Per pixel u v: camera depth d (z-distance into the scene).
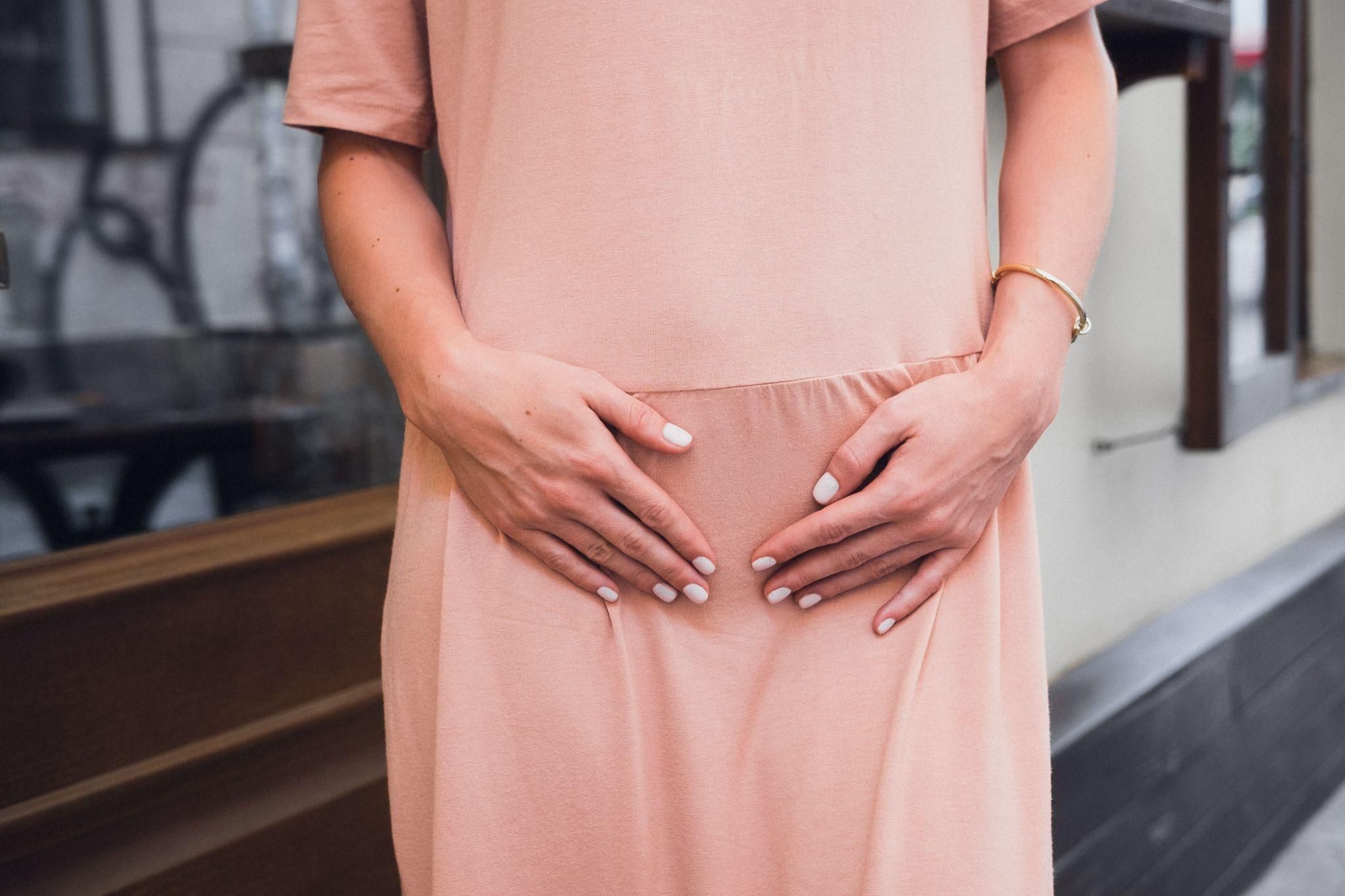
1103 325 1.82
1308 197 3.17
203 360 3.86
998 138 1.51
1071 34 0.78
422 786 0.76
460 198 0.76
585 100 0.67
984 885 0.68
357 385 2.95
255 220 5.10
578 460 0.65
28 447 3.25
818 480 0.67
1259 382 2.09
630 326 0.67
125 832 1.34
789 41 0.66
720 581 0.69
